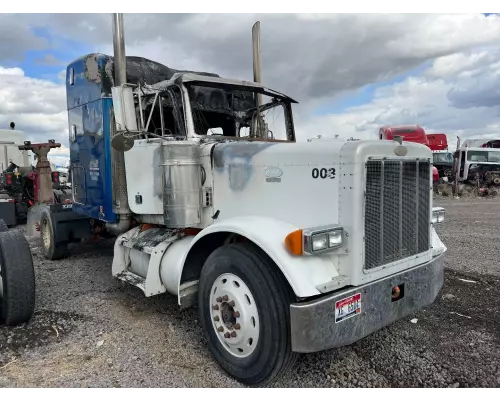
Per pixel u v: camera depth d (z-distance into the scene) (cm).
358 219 269
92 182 485
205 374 302
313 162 287
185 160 356
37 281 520
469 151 2247
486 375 296
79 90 495
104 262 618
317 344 251
